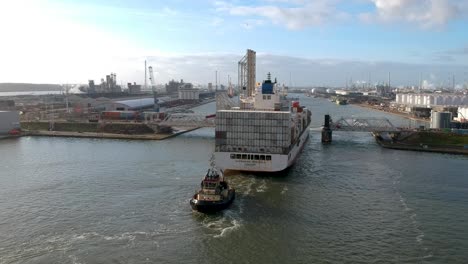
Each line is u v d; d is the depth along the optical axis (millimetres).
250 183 91875
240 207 74938
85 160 119000
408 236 62219
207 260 54312
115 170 104750
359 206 76188
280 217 70000
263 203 77375
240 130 97625
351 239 61031
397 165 114000
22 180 94750
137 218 69250
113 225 66125
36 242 59688
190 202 72875
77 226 65750
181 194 82625
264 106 125375
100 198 80250
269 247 58281
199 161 116812
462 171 106062
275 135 95938
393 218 69875
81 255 55469
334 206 76062
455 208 75250
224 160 98438
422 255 55781
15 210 73500
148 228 64875
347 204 77312
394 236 62188
